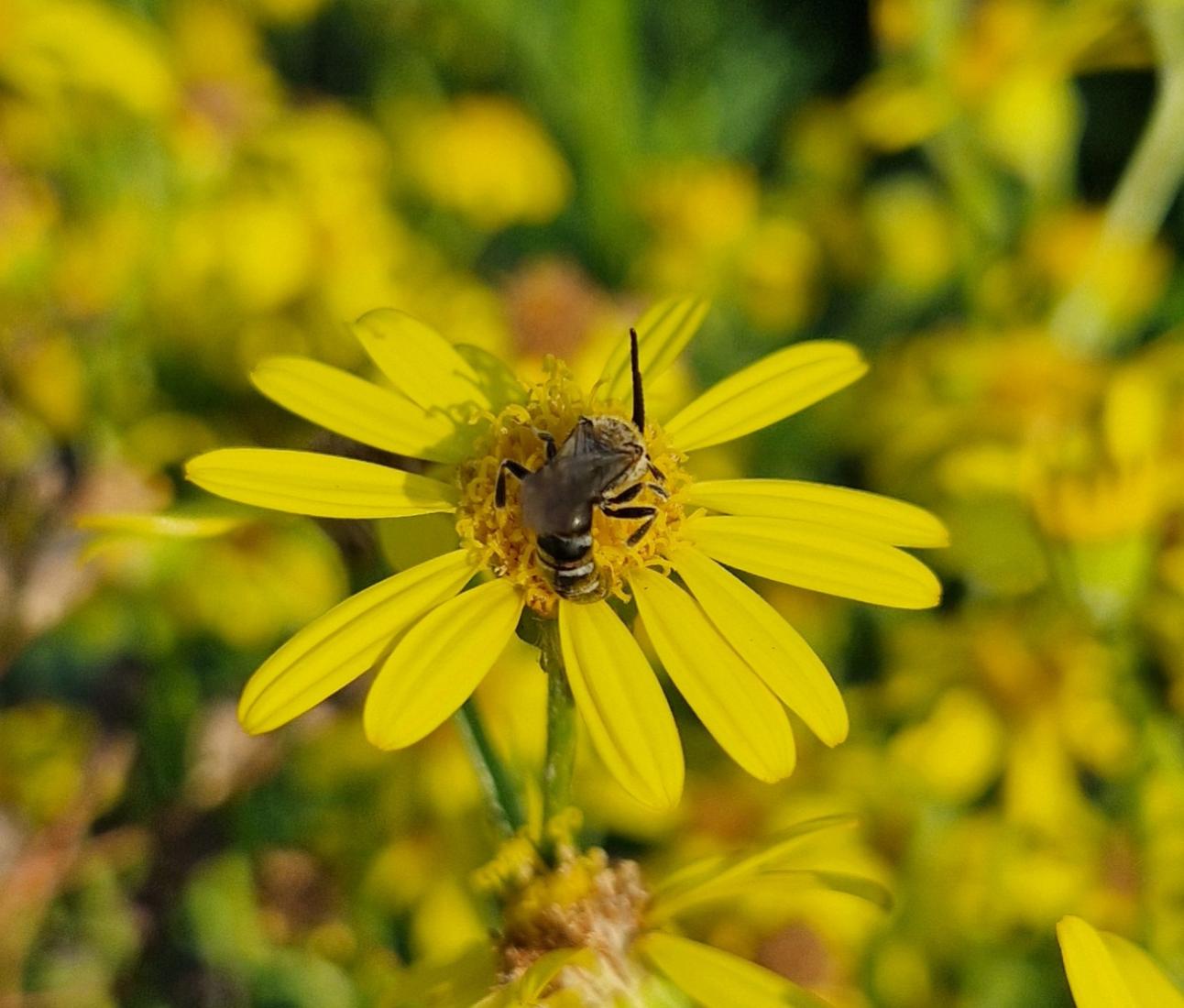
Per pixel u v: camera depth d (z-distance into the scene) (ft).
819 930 0.56
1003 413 0.64
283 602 0.60
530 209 0.83
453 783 0.58
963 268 0.70
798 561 0.48
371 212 0.70
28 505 0.56
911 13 0.70
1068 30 0.69
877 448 0.67
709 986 0.46
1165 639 0.58
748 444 0.69
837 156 0.89
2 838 0.55
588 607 0.47
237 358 0.60
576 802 0.58
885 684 0.62
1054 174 0.71
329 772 0.59
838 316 0.86
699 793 0.60
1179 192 0.85
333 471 0.48
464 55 0.91
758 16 0.96
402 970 0.52
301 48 0.95
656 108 0.90
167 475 0.57
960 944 0.57
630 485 0.48
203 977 0.57
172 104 0.66
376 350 0.49
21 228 0.60
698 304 0.51
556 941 0.47
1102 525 0.56
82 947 0.57
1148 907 0.56
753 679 0.47
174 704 0.57
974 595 0.61
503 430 0.49
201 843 0.55
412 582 0.47
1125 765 0.58
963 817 0.59
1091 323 0.68
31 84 0.65
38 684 0.63
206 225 0.64
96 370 0.58
